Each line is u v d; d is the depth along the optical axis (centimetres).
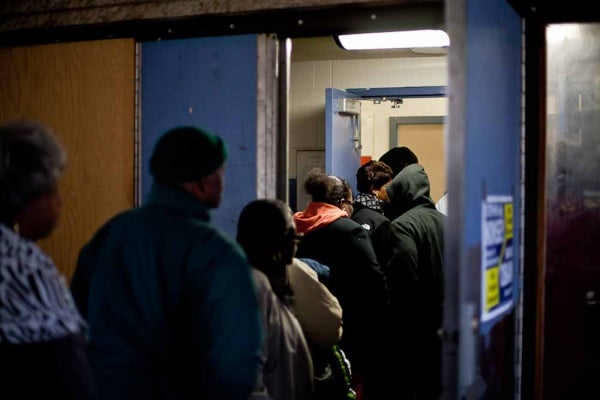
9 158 152
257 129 308
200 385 195
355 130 611
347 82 629
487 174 233
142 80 328
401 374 414
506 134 262
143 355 191
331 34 302
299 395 255
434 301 408
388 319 406
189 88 319
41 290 147
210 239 195
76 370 147
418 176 420
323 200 398
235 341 186
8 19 354
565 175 315
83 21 338
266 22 308
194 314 191
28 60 350
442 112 642
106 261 200
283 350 244
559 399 308
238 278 192
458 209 204
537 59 288
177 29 322
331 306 289
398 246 401
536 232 290
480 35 221
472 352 218
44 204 157
